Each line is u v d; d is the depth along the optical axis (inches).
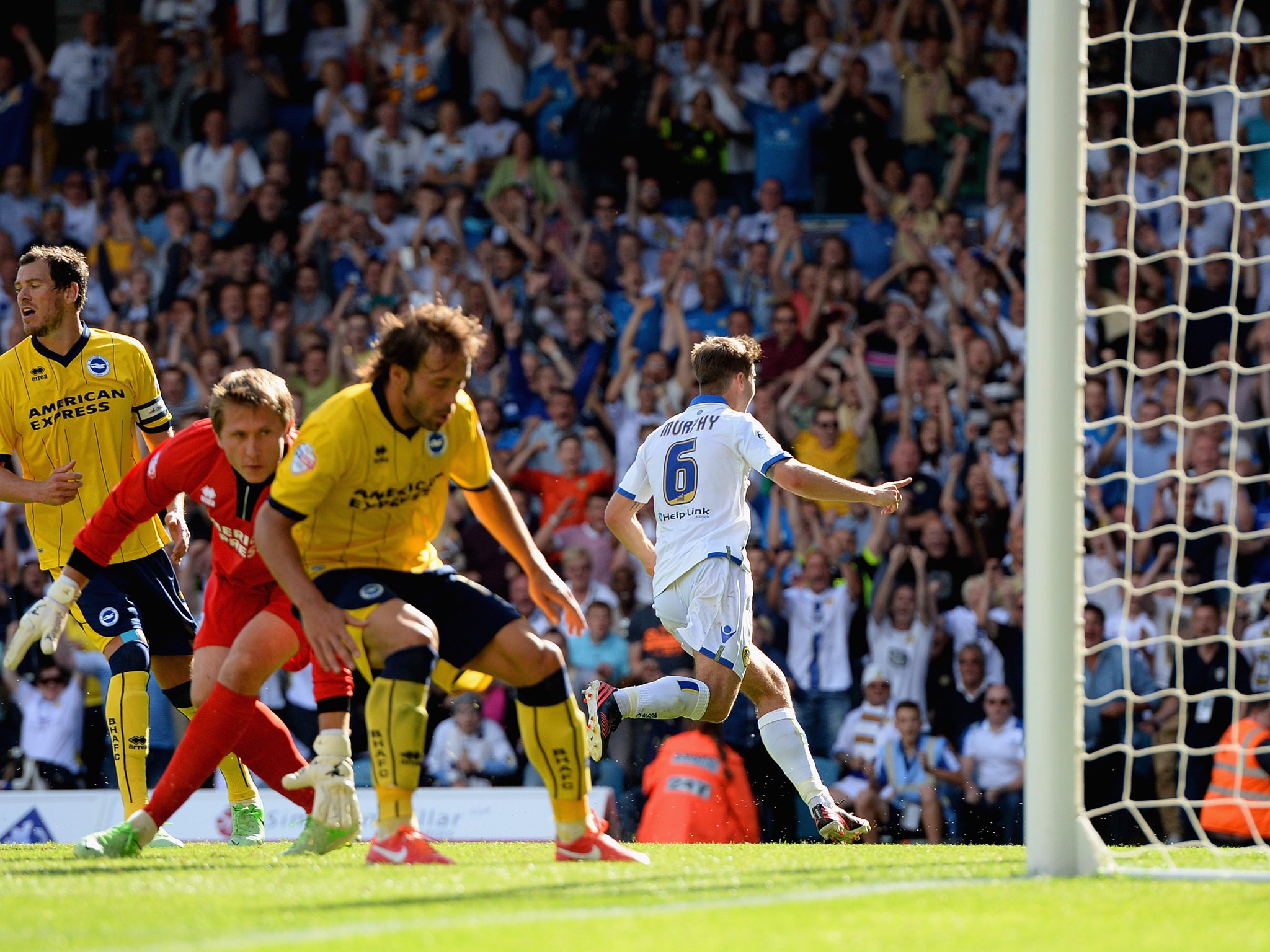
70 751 692.1
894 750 628.7
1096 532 322.7
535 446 768.9
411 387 223.8
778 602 677.9
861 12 886.4
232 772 353.1
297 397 815.1
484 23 928.3
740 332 784.9
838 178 872.9
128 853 274.8
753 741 620.1
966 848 315.0
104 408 354.6
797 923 173.9
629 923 172.6
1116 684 631.2
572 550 705.6
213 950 154.7
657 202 876.6
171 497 281.1
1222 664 629.6
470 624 236.8
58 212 915.4
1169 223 819.4
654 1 917.8
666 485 320.5
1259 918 181.9
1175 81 861.8
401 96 934.4
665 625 323.9
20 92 947.3
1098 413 737.6
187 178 918.4
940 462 732.7
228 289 836.6
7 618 737.0
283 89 941.2
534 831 579.5
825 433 744.3
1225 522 687.1
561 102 913.5
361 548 239.1
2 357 352.2
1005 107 863.7
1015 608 673.6
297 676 671.8
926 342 789.9
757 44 896.3
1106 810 251.3
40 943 160.4
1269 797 474.6
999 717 631.2
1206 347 776.3
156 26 955.3
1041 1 232.4
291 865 245.9
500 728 650.8
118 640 342.0
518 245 850.1
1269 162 835.4
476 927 168.4
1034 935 167.3
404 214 895.7
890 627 672.4
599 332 813.9
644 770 622.8
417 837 237.1
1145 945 161.8
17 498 328.8
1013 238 815.7
